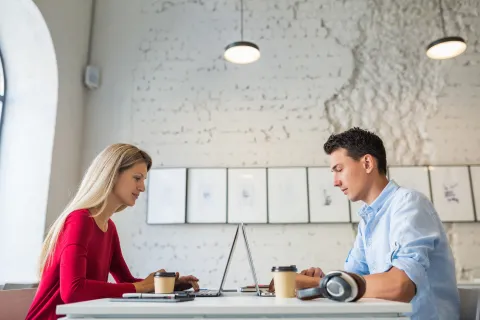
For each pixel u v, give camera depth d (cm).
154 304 81
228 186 323
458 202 313
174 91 347
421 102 337
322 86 341
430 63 343
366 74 343
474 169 319
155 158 334
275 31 353
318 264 310
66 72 315
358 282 84
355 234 313
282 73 345
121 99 347
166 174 327
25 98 302
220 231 319
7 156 295
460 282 285
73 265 133
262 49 350
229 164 330
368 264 146
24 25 296
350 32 351
